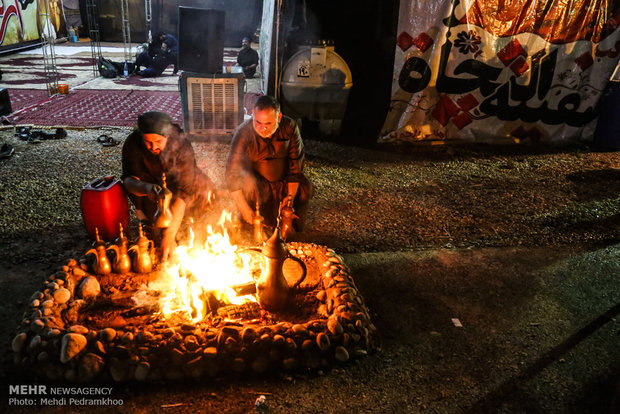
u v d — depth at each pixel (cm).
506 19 696
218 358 257
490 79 726
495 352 290
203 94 670
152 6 1856
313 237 433
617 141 754
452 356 284
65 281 302
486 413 244
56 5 1825
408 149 726
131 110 854
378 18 776
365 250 414
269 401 245
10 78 1095
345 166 638
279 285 297
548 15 705
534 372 274
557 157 718
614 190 590
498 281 371
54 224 430
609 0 712
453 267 389
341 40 798
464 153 720
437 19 684
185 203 378
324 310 298
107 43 1892
